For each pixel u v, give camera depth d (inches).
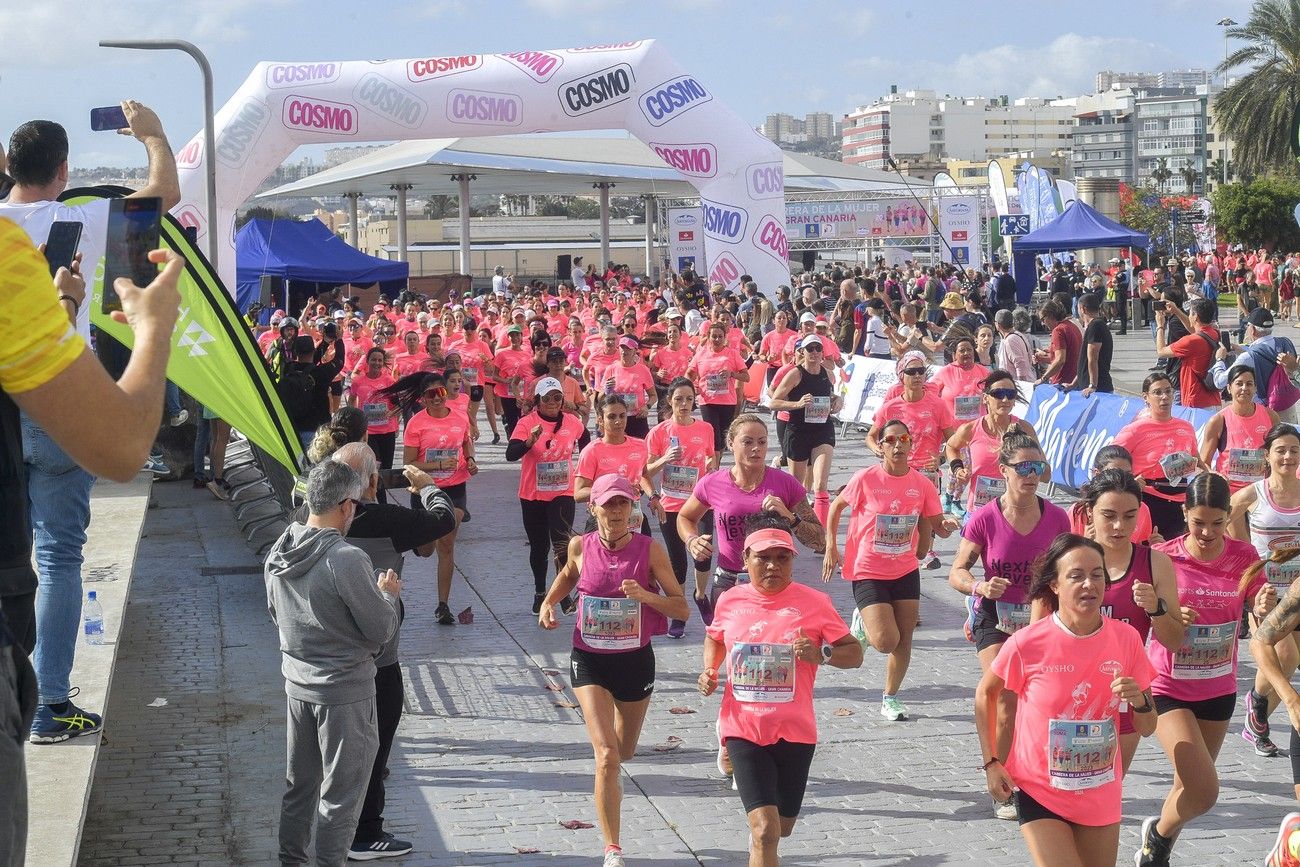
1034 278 1601.9
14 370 79.7
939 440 456.8
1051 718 197.8
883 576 320.2
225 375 370.9
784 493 328.8
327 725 219.6
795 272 2400.3
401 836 260.4
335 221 5103.3
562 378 585.3
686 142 968.3
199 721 326.0
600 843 256.7
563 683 359.3
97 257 199.6
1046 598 205.9
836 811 271.0
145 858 248.8
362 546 263.0
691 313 1010.7
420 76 914.1
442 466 424.5
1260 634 219.8
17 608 141.3
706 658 234.4
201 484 623.8
